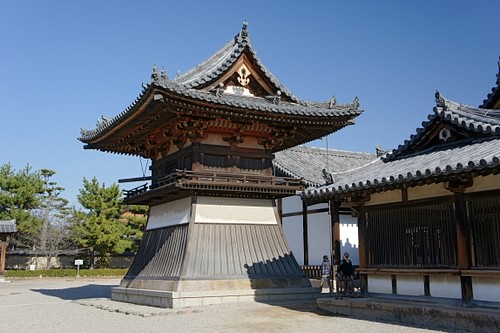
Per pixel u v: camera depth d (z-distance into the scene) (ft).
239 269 63.10
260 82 69.21
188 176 62.08
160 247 69.51
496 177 38.81
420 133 49.90
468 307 39.58
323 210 92.27
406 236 46.75
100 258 188.75
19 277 164.04
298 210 97.96
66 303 73.41
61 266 196.75
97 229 168.86
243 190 65.00
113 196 178.29
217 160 66.64
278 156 109.70
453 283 42.29
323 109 67.41
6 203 187.21
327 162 116.67
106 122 76.64
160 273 64.95
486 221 39.58
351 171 56.80
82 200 175.22
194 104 59.41
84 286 120.88
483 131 43.04
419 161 46.32
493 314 35.50
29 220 186.09
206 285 59.98
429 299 44.19
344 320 45.14
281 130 68.95
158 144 74.08
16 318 55.57
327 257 82.43
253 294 61.52
